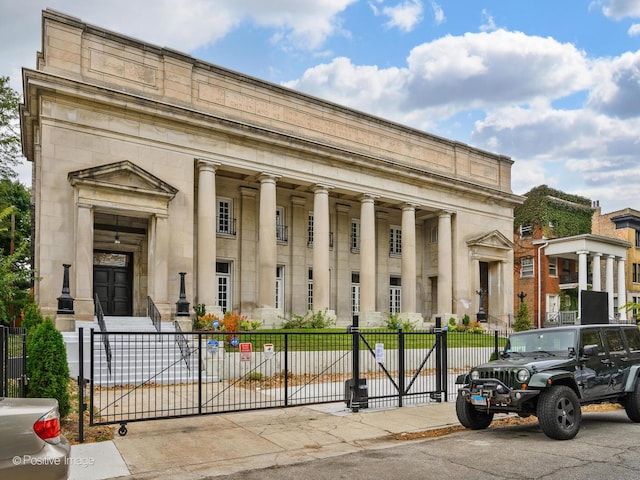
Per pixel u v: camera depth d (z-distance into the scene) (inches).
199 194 1037.2
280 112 1162.0
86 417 418.9
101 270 1027.3
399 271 1499.8
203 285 1016.2
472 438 387.2
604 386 420.2
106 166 889.5
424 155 1425.9
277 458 332.2
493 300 1563.7
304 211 1314.0
